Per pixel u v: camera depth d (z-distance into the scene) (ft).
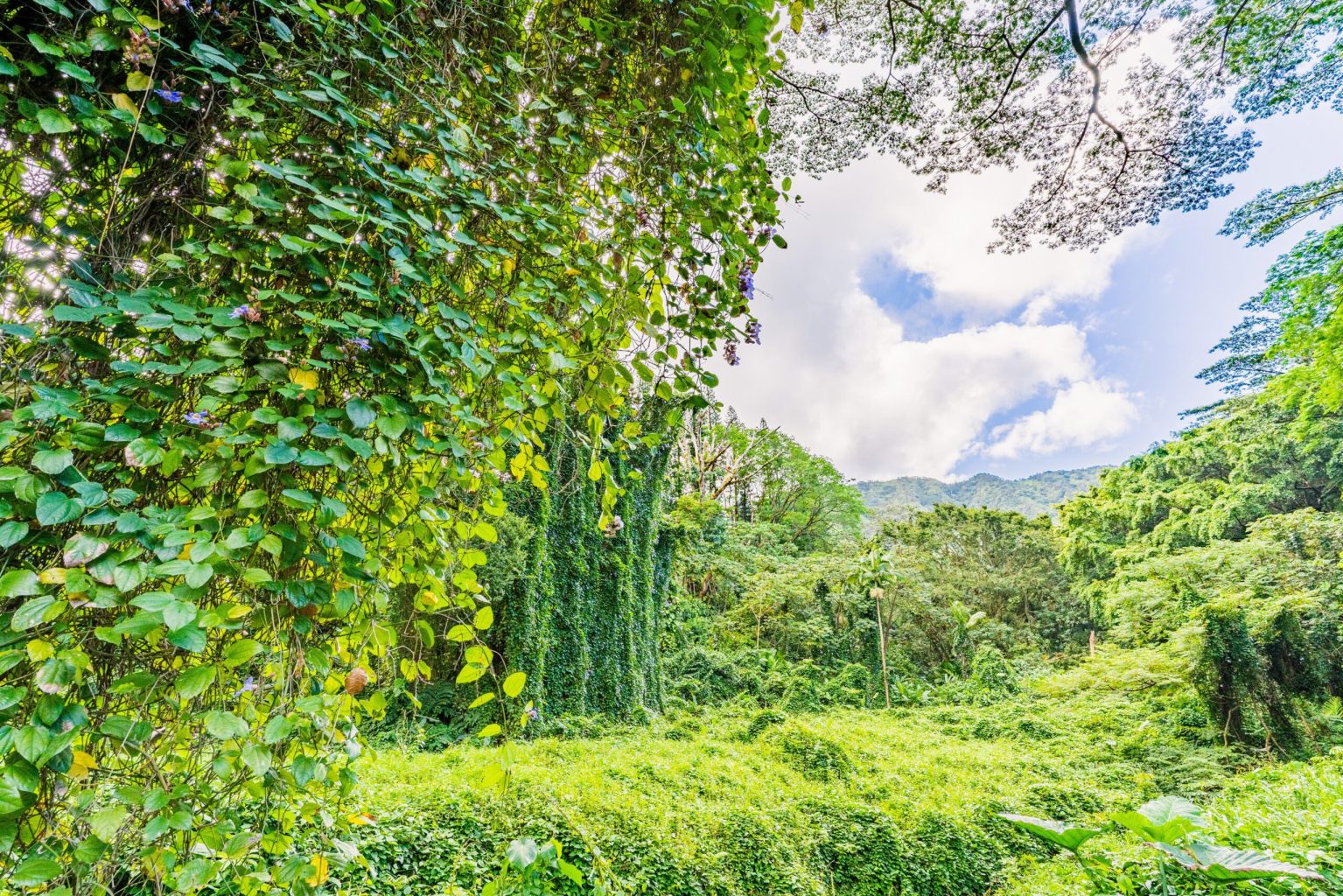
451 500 4.43
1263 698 35.09
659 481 51.24
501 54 4.60
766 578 68.49
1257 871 10.51
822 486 91.71
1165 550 61.62
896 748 35.14
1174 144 15.87
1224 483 62.28
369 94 3.67
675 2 5.12
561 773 21.40
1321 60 15.87
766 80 6.06
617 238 4.91
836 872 19.34
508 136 4.43
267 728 2.80
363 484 3.57
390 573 4.06
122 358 2.76
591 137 4.91
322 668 3.09
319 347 3.14
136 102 2.85
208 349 2.66
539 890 7.12
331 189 3.21
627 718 40.88
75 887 2.46
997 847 20.97
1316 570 40.55
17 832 2.22
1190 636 37.88
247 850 3.10
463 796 16.31
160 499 2.78
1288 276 29.94
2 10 2.56
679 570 64.18
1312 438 53.93
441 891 11.68
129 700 2.65
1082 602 79.66
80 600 2.21
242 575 2.62
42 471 2.20
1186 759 32.99
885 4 13.29
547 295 4.27
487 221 4.20
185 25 3.01
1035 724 42.22
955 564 92.38
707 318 5.27
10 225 2.68
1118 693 44.91
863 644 69.00
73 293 2.52
